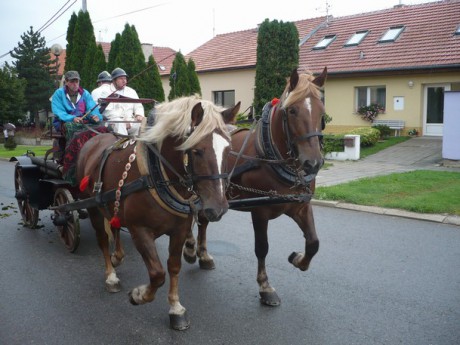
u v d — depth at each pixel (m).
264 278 4.32
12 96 31.48
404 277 4.81
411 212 7.46
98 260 5.58
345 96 19.16
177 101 3.48
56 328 3.84
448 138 12.34
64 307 4.25
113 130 5.95
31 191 6.17
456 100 12.07
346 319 3.90
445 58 16.31
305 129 3.75
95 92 6.75
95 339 3.65
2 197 9.83
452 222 6.88
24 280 4.91
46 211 8.41
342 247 5.84
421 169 11.91
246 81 21.50
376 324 3.80
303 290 4.53
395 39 18.73
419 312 4.00
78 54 17.00
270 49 16.61
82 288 4.71
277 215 4.27
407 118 17.62
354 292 4.45
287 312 4.07
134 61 15.53
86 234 6.69
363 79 18.50
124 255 5.35
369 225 6.88
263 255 4.30
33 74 41.34
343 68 18.56
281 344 3.52
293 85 3.94
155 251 3.59
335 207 8.17
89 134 5.16
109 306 4.27
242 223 7.22
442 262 5.25
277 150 4.12
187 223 3.76
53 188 6.19
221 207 3.07
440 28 18.19
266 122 4.29
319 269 5.09
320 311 4.07
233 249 5.89
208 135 3.11
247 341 3.58
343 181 10.34
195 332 3.75
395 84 17.73
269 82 16.81
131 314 4.10
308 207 4.33
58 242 6.34
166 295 4.51
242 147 4.42
